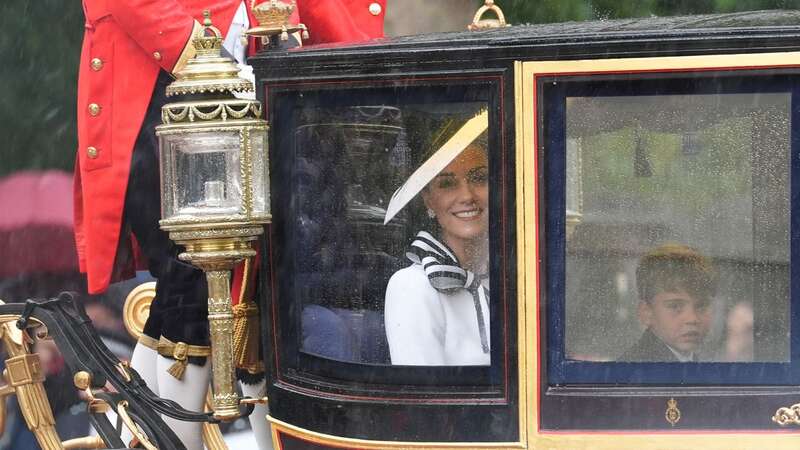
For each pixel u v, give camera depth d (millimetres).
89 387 12289
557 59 11062
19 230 21625
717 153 11102
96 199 13883
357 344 11773
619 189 11164
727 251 11148
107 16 13781
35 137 23391
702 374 11219
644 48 10977
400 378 11602
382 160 11641
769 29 10898
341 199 11773
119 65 13883
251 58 11812
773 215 11086
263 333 12023
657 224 11172
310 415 11844
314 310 11906
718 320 11203
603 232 11203
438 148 11484
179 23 13469
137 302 15508
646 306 11219
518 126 11148
